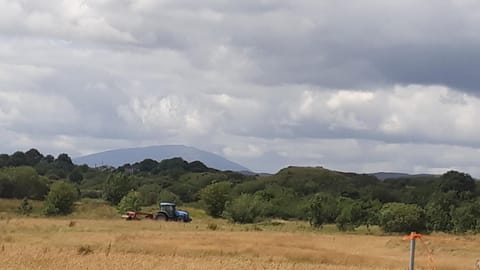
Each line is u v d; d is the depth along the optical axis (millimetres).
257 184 140625
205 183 149125
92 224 67438
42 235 49094
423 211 79562
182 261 29203
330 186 149125
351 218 81562
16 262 26094
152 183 140750
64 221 73062
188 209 110812
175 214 84938
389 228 77750
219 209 101625
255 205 92625
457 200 107750
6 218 76812
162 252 36812
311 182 150875
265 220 97500
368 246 53625
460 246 51031
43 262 26391
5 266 25172
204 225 76188
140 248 38438
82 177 163375
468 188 135875
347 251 47219
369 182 156750
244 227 77000
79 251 32875
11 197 112812
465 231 78750
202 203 111625
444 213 81000
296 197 118562
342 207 84125
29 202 102062
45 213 91938
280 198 112188
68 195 93125
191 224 76812
